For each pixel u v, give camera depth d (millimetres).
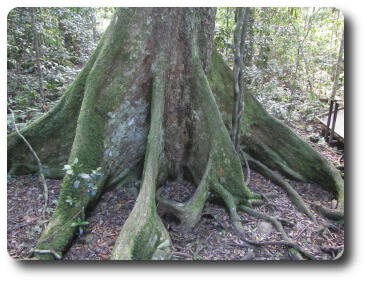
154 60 4059
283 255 3633
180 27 4023
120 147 4227
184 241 3684
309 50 9539
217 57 5098
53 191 4449
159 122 4027
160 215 3941
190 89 4270
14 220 3867
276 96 8531
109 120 4086
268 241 3723
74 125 4656
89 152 3918
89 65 4477
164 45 4020
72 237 3523
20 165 4738
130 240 3201
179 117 4375
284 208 4461
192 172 4469
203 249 3607
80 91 4543
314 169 5094
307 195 4883
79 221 3559
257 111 5406
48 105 6215
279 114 7656
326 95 10203
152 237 3350
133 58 4027
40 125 4688
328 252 3746
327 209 4367
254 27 8453
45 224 3697
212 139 4254
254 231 3916
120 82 4066
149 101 4215
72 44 10102
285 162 5242
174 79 4207
